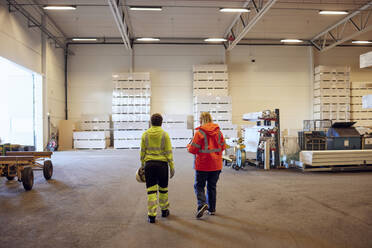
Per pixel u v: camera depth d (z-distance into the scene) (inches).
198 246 120.6
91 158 460.1
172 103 729.6
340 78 707.4
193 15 593.6
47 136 582.9
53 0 522.6
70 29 664.4
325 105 703.1
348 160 335.3
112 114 688.4
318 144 368.2
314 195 213.0
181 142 660.7
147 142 153.6
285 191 226.7
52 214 167.5
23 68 502.9
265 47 747.4
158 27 659.4
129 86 683.4
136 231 138.3
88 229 141.9
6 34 437.4
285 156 370.9
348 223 150.0
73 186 247.9
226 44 727.7
